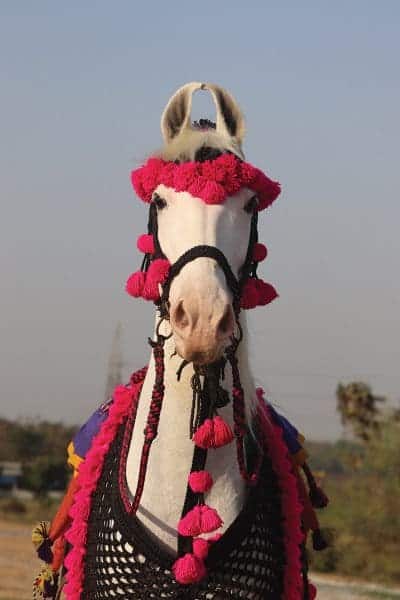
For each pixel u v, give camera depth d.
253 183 3.49
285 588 3.53
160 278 3.39
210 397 3.38
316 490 4.28
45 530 4.02
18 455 53.25
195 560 3.27
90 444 3.99
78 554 3.57
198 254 3.31
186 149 3.56
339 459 24.23
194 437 3.32
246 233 3.50
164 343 3.47
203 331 3.08
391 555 20.56
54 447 54.41
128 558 3.42
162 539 3.41
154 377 3.57
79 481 3.74
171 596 3.35
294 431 4.22
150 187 3.54
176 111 3.78
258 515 3.50
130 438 3.64
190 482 3.35
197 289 3.14
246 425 3.53
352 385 24.72
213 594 3.37
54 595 4.04
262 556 3.48
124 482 3.54
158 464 3.44
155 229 3.57
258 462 3.55
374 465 23.09
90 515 3.62
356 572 19.72
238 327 3.44
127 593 3.40
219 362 3.32
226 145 3.60
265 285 3.60
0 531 25.48
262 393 4.18
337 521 21.59
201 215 3.38
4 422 55.91
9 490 44.22
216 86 3.80
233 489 3.45
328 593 14.63
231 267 3.39
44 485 43.50
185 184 3.42
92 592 3.50
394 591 16.05
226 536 3.39
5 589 11.98
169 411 3.44
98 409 4.12
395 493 22.03
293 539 3.57
